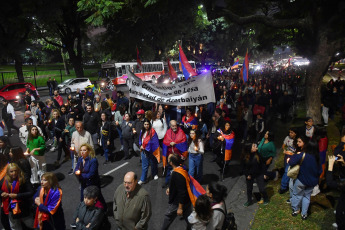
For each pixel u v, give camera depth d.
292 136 6.16
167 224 4.77
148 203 3.99
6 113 11.57
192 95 7.89
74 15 28.97
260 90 13.79
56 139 9.05
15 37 26.14
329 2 7.96
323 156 5.97
